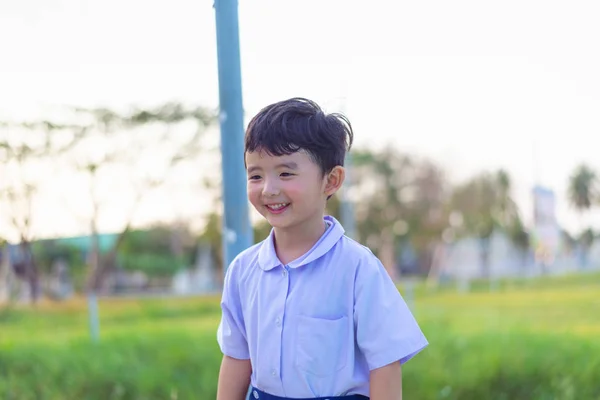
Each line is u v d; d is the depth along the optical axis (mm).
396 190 28781
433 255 30562
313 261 1513
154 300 18172
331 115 1531
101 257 22344
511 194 30344
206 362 4852
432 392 4000
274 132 1456
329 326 1473
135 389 4422
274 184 1467
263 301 1535
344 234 1576
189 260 24656
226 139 2371
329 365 1468
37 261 18141
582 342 5285
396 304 1510
